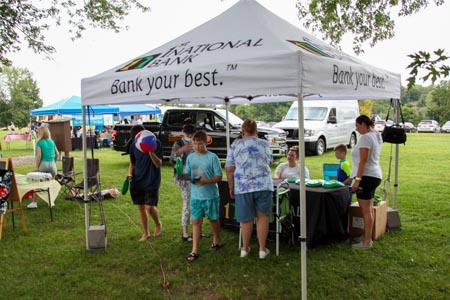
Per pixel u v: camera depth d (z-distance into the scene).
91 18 11.52
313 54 3.29
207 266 4.40
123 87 4.11
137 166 5.10
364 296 3.66
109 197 7.95
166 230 5.74
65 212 6.86
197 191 4.59
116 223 6.19
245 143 4.39
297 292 3.74
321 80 3.28
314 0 7.85
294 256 4.62
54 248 5.03
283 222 4.91
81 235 5.56
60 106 15.27
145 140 4.82
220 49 3.81
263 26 4.00
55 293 3.81
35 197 7.16
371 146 4.59
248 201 4.39
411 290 3.76
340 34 8.20
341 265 4.35
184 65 3.66
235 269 4.30
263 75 3.18
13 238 5.45
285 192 4.68
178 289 3.89
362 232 5.05
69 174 8.12
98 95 4.41
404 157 15.47
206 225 6.00
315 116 16.25
